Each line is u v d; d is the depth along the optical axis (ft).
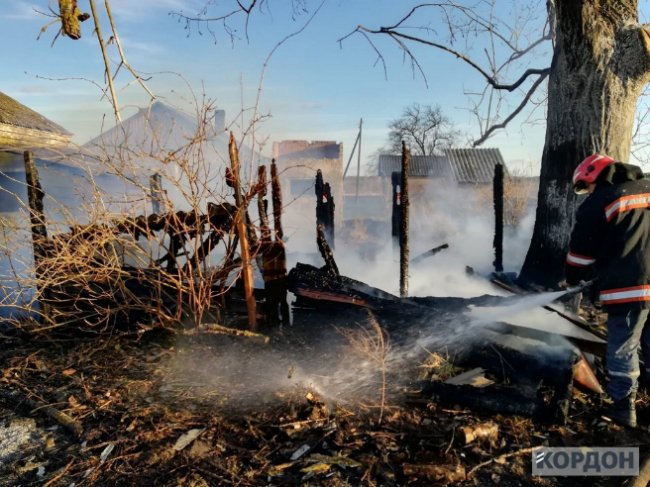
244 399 10.43
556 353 10.32
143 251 13.85
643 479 7.48
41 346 14.15
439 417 9.48
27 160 14.42
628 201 8.82
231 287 14.99
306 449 8.57
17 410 10.55
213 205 14.01
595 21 15.46
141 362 12.72
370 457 8.30
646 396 10.13
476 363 11.15
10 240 15.02
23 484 7.97
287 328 13.89
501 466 8.04
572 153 16.29
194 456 8.45
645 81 15.65
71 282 14.94
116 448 8.81
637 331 8.98
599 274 9.24
